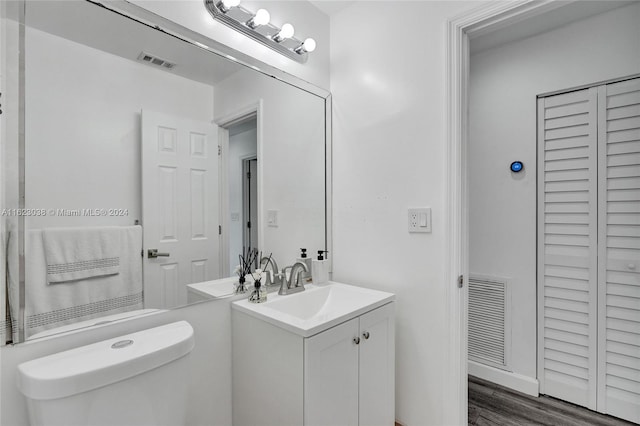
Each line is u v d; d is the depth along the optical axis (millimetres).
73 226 1023
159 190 1241
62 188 1001
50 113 979
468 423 1807
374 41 1820
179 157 1303
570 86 1940
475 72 2340
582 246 1914
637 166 1746
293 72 1812
